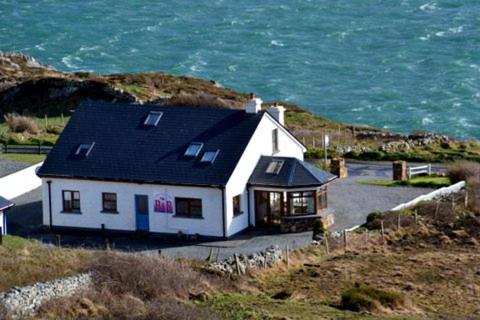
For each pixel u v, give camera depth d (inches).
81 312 5905.5
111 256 6609.3
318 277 7224.4
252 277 7130.9
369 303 6476.4
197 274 6815.9
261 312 6141.7
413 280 7214.6
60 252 7130.9
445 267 7500.0
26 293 5979.3
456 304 6742.1
